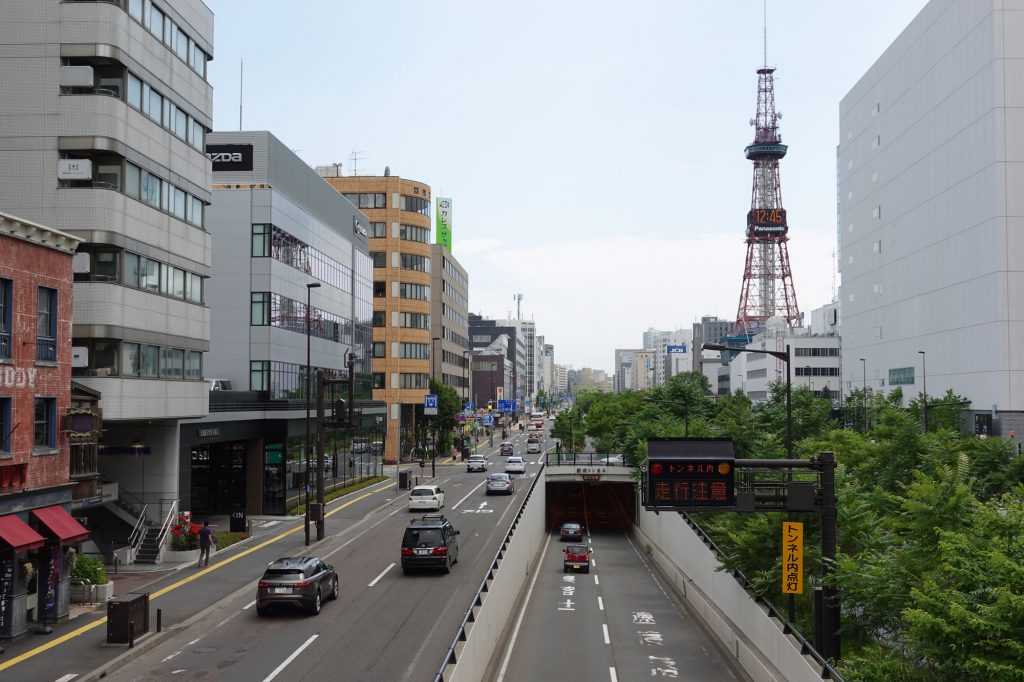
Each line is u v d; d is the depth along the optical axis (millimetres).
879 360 108562
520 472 90562
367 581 35344
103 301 36562
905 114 100562
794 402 73875
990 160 80375
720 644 30609
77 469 31656
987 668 16172
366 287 86500
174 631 26766
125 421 42969
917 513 22719
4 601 25406
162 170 41719
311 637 26188
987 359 80875
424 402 105750
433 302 132000
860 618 25156
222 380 57281
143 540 40031
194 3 45781
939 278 91375
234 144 61406
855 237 118312
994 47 79750
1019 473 42250
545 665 27312
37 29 36938
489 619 26375
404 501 65250
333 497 65312
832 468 23312
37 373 28109
